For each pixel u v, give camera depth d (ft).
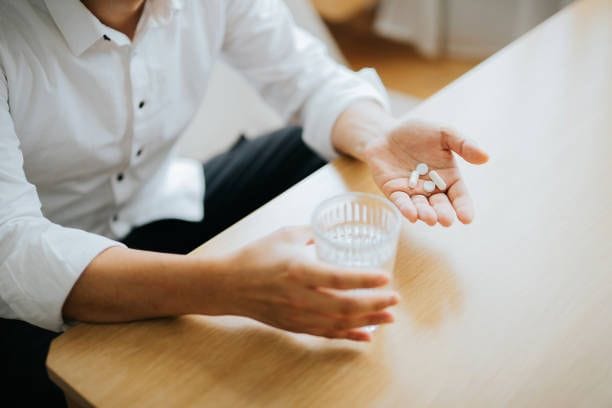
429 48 7.74
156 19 2.68
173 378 1.77
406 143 2.43
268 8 3.35
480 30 7.39
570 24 3.46
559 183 2.39
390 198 2.27
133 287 1.96
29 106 2.62
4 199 2.18
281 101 3.55
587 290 1.97
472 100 2.90
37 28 2.50
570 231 2.18
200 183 3.73
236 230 2.25
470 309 1.93
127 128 2.97
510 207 2.29
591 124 2.70
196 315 1.98
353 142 2.76
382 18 8.16
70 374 1.80
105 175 3.14
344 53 8.14
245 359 1.82
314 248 1.93
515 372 1.74
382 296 1.74
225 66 4.83
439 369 1.76
